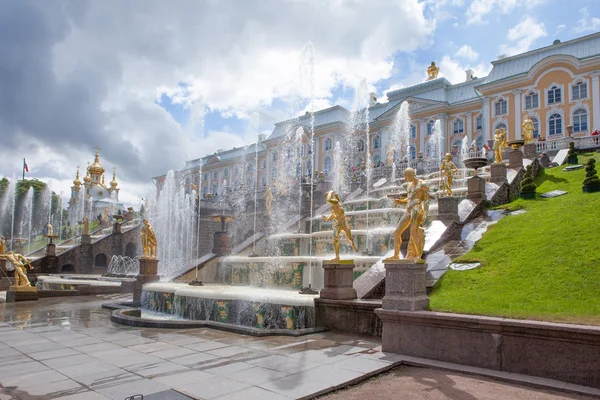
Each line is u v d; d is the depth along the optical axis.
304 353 7.75
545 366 6.23
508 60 52.12
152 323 10.72
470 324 6.91
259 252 22.44
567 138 31.06
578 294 7.96
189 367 6.82
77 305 15.94
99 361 7.27
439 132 55.19
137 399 5.34
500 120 50.59
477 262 10.93
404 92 61.78
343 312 9.88
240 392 5.56
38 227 70.25
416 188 8.48
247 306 11.41
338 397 5.57
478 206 15.69
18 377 6.35
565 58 45.84
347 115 66.12
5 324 11.40
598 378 5.80
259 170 71.31
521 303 7.77
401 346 7.69
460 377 6.47
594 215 11.99
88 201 75.50
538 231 11.99
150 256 16.73
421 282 8.10
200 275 19.27
